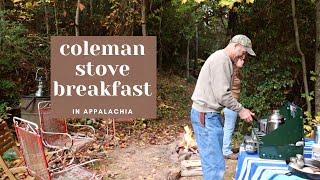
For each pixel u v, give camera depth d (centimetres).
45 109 512
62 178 386
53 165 447
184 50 1428
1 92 701
